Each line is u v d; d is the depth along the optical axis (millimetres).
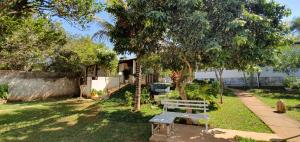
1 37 9789
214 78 29797
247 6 7219
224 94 19703
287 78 22500
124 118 9875
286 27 7172
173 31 7312
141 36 8078
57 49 17078
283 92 21031
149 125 8656
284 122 9234
